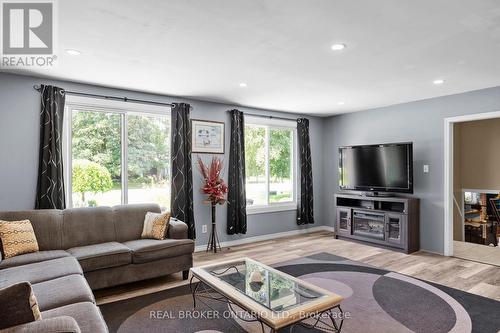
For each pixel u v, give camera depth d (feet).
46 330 4.15
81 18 7.27
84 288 6.86
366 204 17.75
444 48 9.11
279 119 19.16
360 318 8.54
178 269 11.49
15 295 4.32
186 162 15.15
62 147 12.31
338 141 20.48
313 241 17.83
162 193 15.24
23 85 11.62
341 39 8.50
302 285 7.73
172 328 8.07
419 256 14.67
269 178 19.15
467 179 19.60
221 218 16.65
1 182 11.19
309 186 20.16
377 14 7.08
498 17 7.20
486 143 18.80
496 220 20.29
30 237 9.91
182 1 6.51
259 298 6.95
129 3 6.58
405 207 15.20
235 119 16.88
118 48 9.10
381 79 12.27
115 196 13.87
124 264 10.27
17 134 11.48
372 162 17.19
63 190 12.06
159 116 15.07
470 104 14.12
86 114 13.19
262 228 18.33
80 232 11.22
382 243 16.19
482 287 10.75
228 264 9.61
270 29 7.87
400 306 9.27
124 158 14.03
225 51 9.35
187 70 11.16
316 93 14.60
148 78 12.12
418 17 7.22
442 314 8.75
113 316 8.73
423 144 15.89
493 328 7.99
